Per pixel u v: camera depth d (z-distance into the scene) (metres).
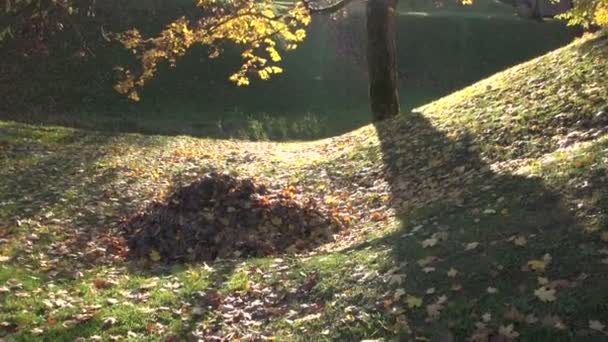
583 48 12.71
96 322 6.26
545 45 33.97
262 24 14.38
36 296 7.03
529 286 5.22
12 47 28.16
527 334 4.66
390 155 12.08
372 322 5.36
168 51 14.11
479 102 12.84
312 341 5.32
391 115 16.67
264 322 5.95
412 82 31.78
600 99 10.02
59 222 10.36
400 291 5.71
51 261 8.55
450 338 4.86
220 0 14.96
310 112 27.48
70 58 28.33
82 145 16.84
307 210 9.55
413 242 6.84
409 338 5.00
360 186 11.27
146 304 6.66
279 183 12.38
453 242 6.44
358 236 8.34
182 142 18.19
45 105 26.56
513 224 6.39
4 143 16.14
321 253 7.79
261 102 28.38
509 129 10.53
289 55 31.11
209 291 6.82
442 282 5.68
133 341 5.81
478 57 33.25
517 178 7.81
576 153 7.79
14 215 10.62
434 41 33.69
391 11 16.53
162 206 9.88
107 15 30.20
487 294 5.29
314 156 14.22
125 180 13.12
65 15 11.80
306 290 6.39
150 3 31.05
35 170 13.78
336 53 31.95
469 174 9.55
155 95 27.83
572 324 4.66
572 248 5.56
